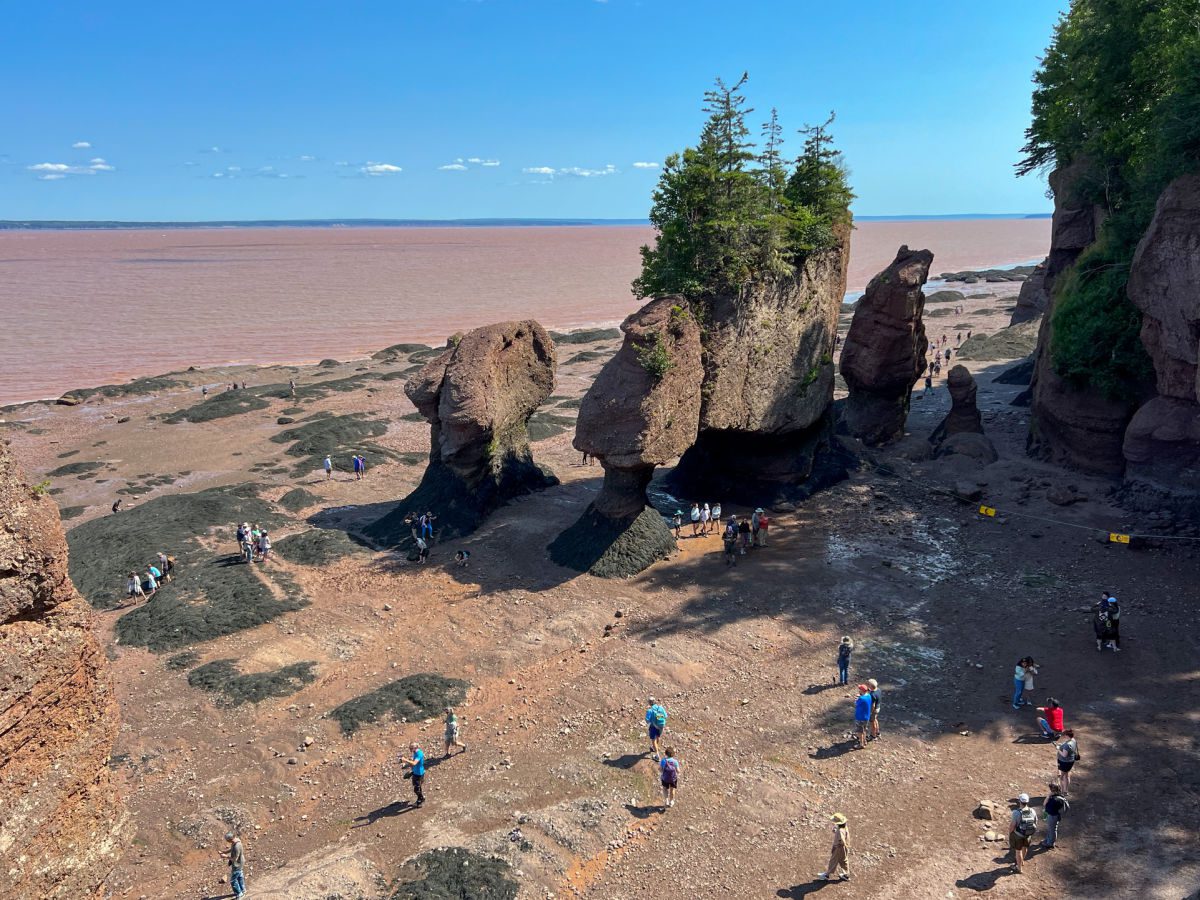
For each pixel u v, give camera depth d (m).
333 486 51.22
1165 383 35.12
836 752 22.67
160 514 43.88
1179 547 32.53
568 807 20.92
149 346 112.81
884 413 46.91
